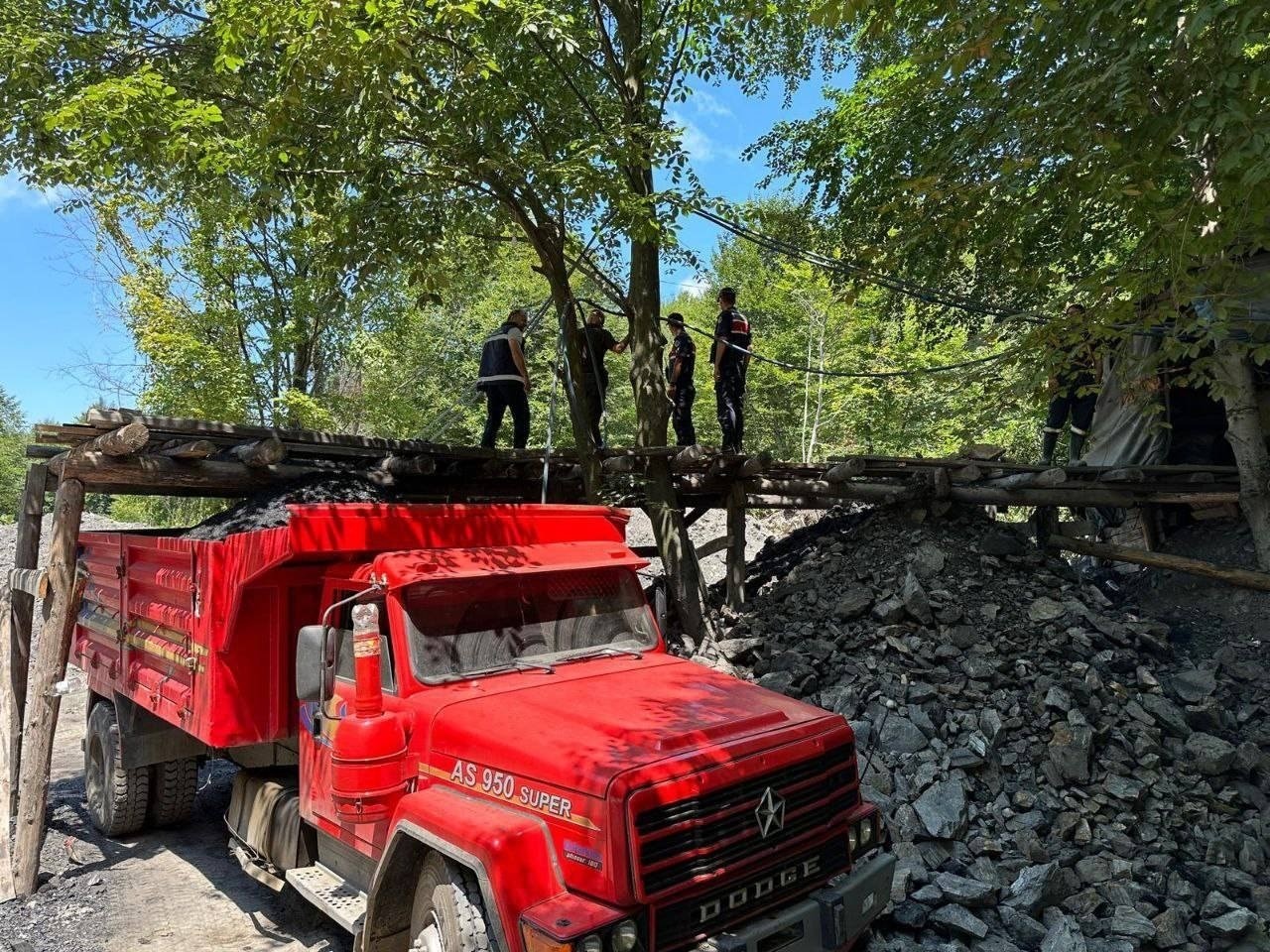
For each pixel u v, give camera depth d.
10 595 7.29
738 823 3.72
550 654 4.86
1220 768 6.36
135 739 6.88
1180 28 4.76
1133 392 6.02
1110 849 5.78
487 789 3.89
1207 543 9.27
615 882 3.34
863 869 4.22
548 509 5.50
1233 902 5.18
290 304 15.83
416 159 8.86
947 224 6.25
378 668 4.26
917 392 20.12
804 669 8.08
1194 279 5.14
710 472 10.25
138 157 8.14
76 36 8.75
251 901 5.95
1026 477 8.86
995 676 7.29
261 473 7.77
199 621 5.46
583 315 10.34
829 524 11.36
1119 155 5.14
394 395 19.28
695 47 10.30
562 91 9.69
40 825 6.22
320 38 6.52
